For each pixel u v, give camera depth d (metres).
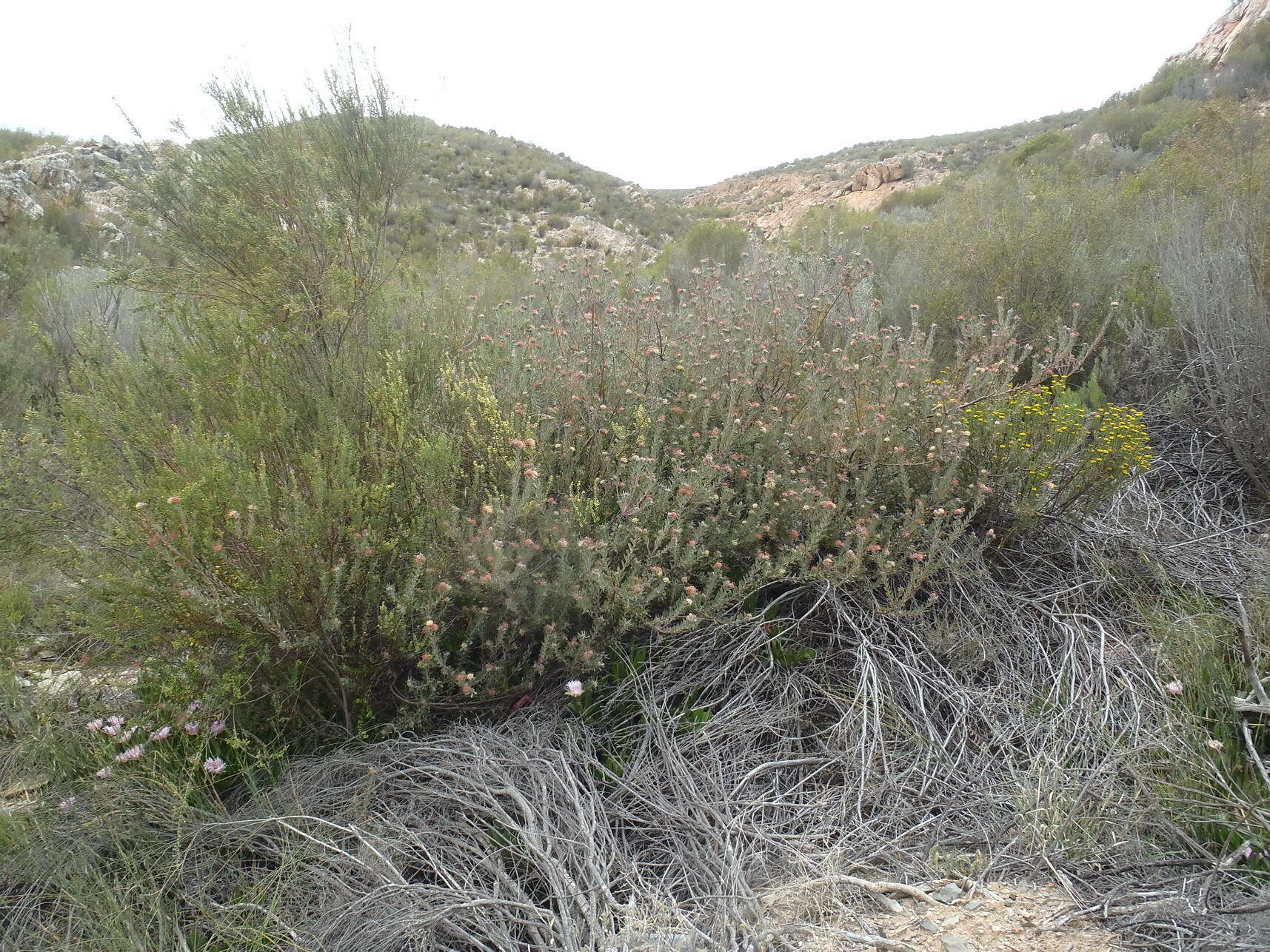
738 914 2.11
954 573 3.56
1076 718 3.00
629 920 2.10
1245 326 4.93
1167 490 4.86
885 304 7.15
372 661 2.89
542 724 2.95
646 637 3.32
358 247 4.02
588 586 2.99
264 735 2.93
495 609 2.98
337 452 3.10
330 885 2.29
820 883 2.27
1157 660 3.27
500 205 30.97
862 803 2.69
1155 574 3.83
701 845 2.50
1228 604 3.71
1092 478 4.00
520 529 3.02
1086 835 2.44
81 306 7.76
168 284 4.16
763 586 3.41
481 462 3.40
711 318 4.26
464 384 3.68
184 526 2.51
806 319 4.51
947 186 15.31
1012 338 5.11
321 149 4.41
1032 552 3.98
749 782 2.80
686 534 3.28
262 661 2.63
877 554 3.38
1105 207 7.14
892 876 2.38
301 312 3.76
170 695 2.71
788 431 3.75
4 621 3.23
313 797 2.63
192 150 4.17
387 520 3.05
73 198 16.19
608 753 2.89
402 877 2.28
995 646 3.37
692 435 3.60
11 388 6.46
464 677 2.83
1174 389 5.50
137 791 2.59
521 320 4.28
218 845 2.46
